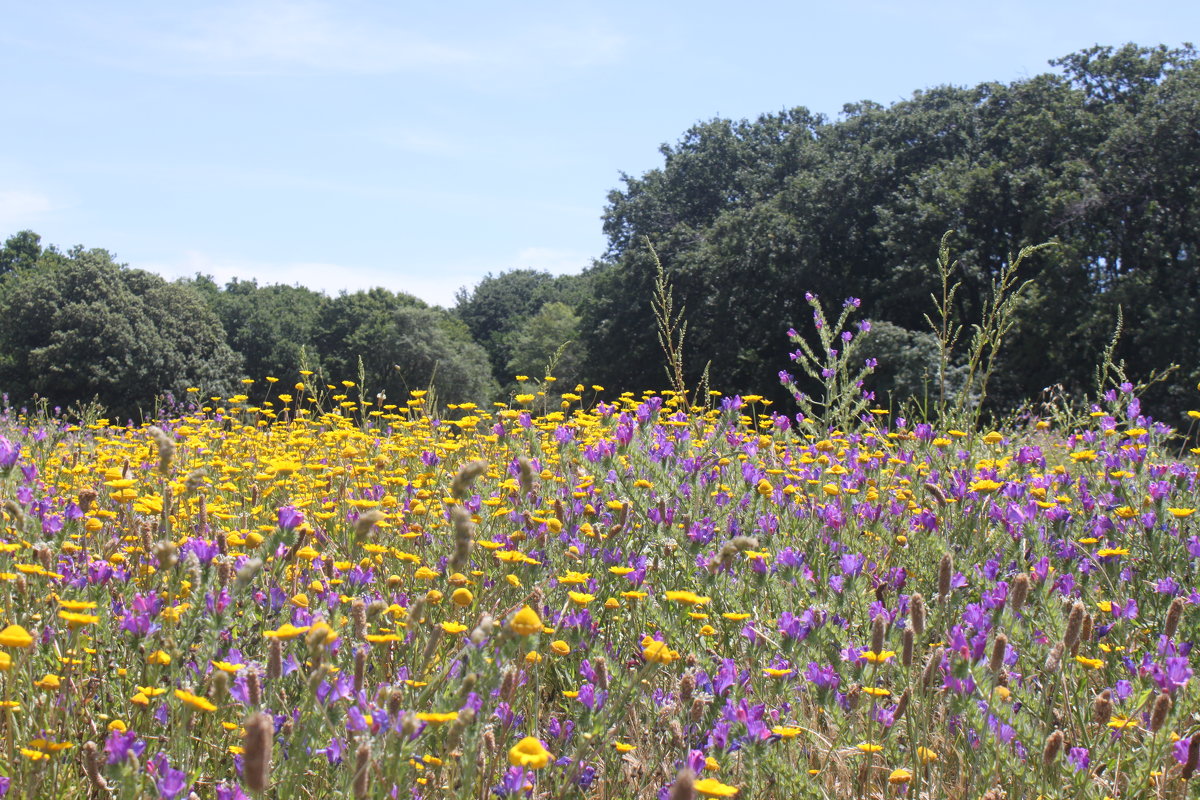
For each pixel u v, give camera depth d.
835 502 3.94
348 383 6.77
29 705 2.04
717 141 38.94
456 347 58.44
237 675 1.92
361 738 1.57
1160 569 3.28
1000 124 28.98
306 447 5.34
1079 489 4.10
